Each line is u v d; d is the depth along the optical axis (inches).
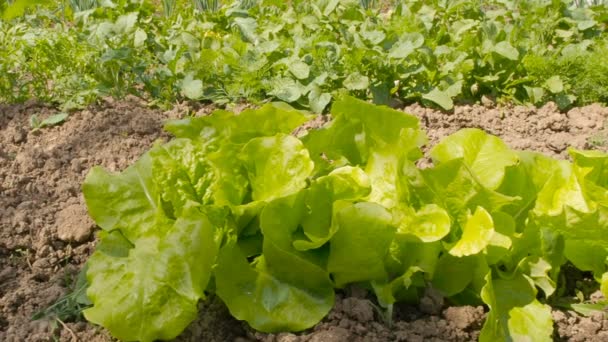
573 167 54.4
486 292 49.9
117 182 54.6
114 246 54.0
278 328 51.8
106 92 79.7
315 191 53.2
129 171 55.2
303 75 78.3
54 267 59.0
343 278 53.2
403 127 57.0
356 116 56.8
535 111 80.3
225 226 53.4
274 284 52.6
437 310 53.4
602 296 55.6
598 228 53.4
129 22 82.6
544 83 82.2
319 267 52.4
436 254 52.4
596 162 56.0
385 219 51.1
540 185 55.7
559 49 86.0
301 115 56.0
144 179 54.8
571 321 53.6
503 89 82.4
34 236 61.1
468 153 55.2
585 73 81.6
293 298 52.4
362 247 51.8
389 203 53.8
